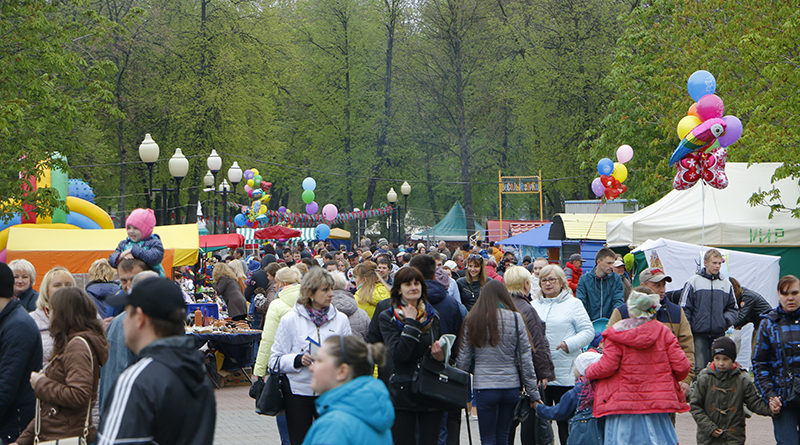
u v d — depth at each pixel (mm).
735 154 22688
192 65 52438
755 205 16844
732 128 13812
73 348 5734
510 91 58438
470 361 8328
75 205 25406
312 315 8000
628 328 7633
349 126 63219
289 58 57406
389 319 7727
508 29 57875
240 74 53500
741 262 15109
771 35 21281
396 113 63594
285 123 63000
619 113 34125
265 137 56594
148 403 3799
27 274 8375
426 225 67875
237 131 51531
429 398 7598
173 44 52156
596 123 51250
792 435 8594
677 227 16844
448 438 8367
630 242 17078
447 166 65875
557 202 61969
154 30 49812
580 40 51844
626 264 17094
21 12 20141
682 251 15008
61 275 7105
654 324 7660
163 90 51344
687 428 11383
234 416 12477
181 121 50844
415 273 7660
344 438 3992
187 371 3938
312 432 4066
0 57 19750
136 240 9969
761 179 17953
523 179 53500
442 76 61656
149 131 52156
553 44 52938
